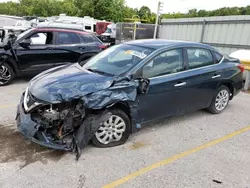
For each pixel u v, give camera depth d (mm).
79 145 3131
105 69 3838
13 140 3574
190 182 2879
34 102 3146
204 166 3211
